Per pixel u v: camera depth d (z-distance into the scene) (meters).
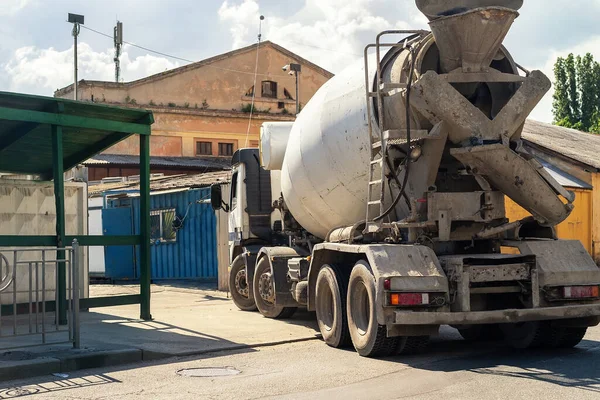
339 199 10.94
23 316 12.89
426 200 9.02
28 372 7.91
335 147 10.62
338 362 8.53
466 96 9.07
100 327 11.53
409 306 8.26
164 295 18.05
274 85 41.22
